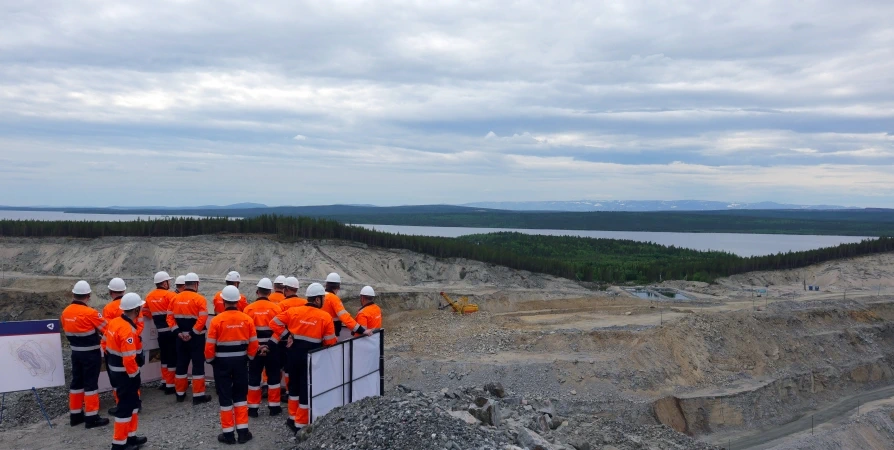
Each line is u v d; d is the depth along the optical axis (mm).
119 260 50312
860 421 33250
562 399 30766
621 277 69500
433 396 16297
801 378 38219
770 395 35469
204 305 15859
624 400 31438
